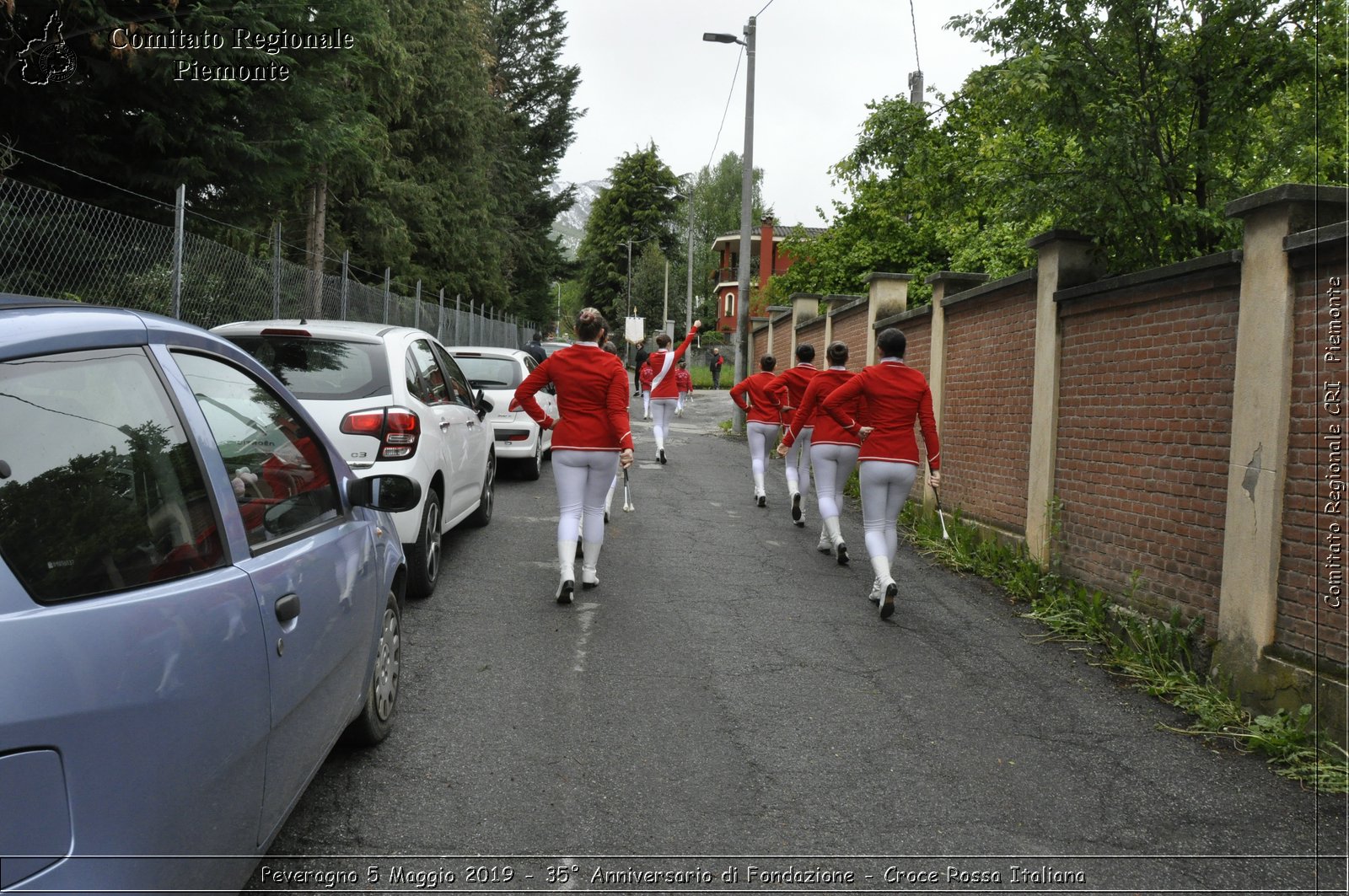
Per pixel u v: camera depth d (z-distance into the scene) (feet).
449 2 97.76
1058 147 23.68
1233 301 17.13
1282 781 13.20
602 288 246.27
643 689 15.84
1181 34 22.71
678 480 43.19
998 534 27.48
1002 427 27.99
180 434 7.86
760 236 207.92
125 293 27.45
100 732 5.99
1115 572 20.89
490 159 118.42
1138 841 11.36
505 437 39.86
